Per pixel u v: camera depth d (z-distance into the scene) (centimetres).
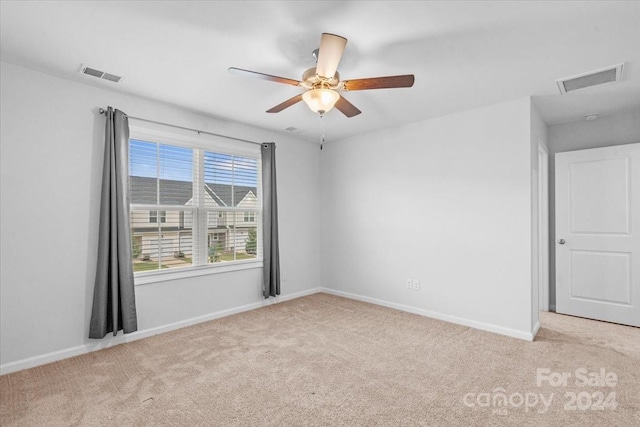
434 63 238
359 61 236
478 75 258
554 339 299
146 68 248
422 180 377
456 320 347
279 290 421
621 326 331
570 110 337
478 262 332
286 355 269
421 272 377
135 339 302
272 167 415
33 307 250
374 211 425
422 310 376
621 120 346
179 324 334
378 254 420
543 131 368
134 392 213
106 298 277
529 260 300
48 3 172
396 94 296
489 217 325
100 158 283
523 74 255
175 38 207
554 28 194
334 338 306
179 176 346
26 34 202
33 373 238
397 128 400
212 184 373
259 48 220
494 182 322
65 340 264
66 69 250
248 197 409
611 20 185
